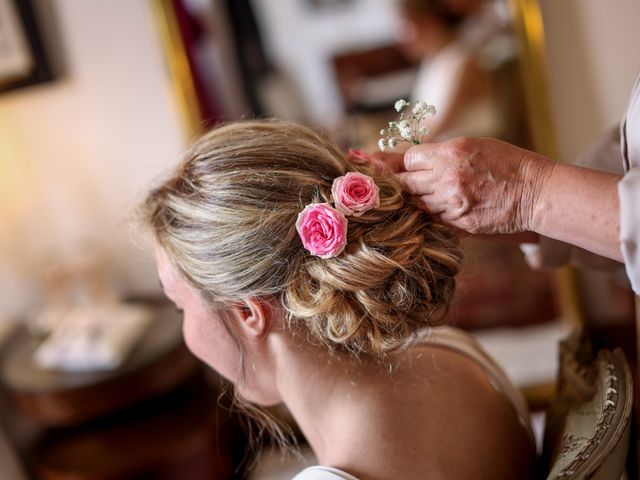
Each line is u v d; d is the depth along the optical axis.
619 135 0.90
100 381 1.58
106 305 1.84
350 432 0.80
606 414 0.73
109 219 1.91
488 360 0.97
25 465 1.94
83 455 1.63
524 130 1.70
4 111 1.83
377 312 0.74
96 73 1.79
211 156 0.81
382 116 1.74
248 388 0.90
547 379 1.88
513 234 0.93
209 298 0.82
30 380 1.62
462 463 0.78
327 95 1.74
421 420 0.80
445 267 0.80
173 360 1.65
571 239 0.69
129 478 1.59
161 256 0.87
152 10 1.70
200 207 0.78
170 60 1.73
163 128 1.83
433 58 1.68
